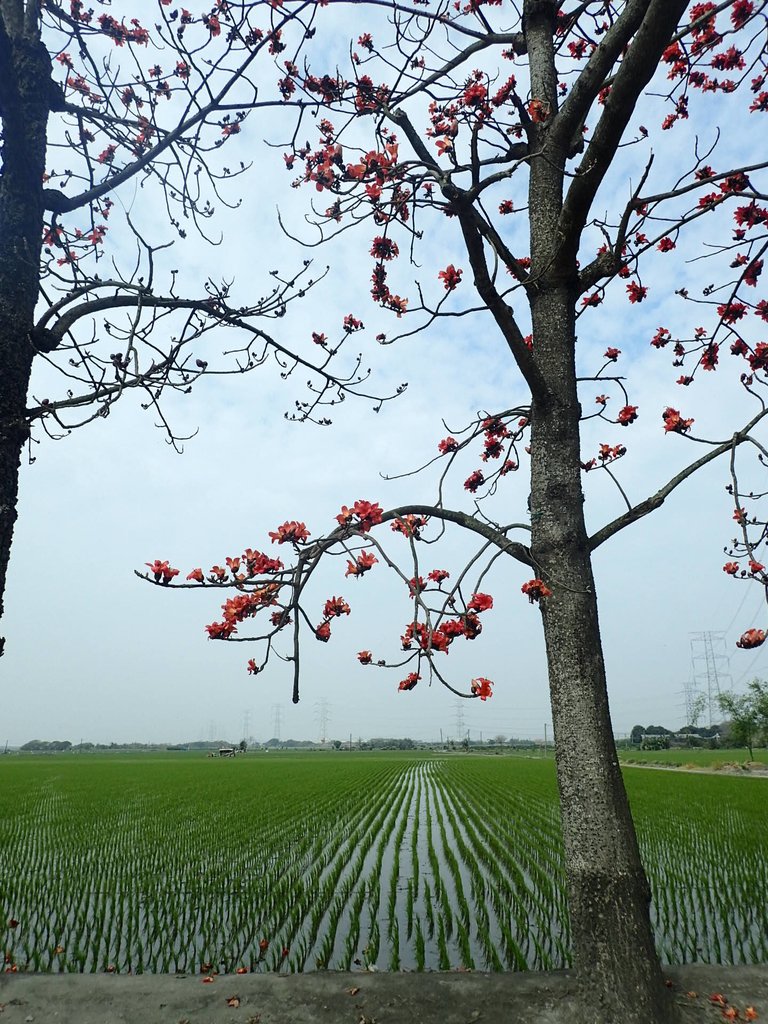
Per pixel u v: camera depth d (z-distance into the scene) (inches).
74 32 210.5
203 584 124.4
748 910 347.6
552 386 193.8
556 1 219.3
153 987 187.0
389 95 181.3
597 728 168.2
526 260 239.1
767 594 148.6
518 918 327.3
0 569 165.3
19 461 174.4
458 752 4820.4
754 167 173.6
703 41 195.9
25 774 1589.6
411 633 143.1
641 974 150.7
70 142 219.6
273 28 181.8
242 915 341.4
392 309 201.2
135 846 551.2
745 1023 151.6
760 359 188.4
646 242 226.8
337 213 176.2
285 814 757.3
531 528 188.4
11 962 276.1
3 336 173.8
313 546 130.7
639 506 181.0
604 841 160.1
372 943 294.7
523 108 201.3
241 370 201.9
